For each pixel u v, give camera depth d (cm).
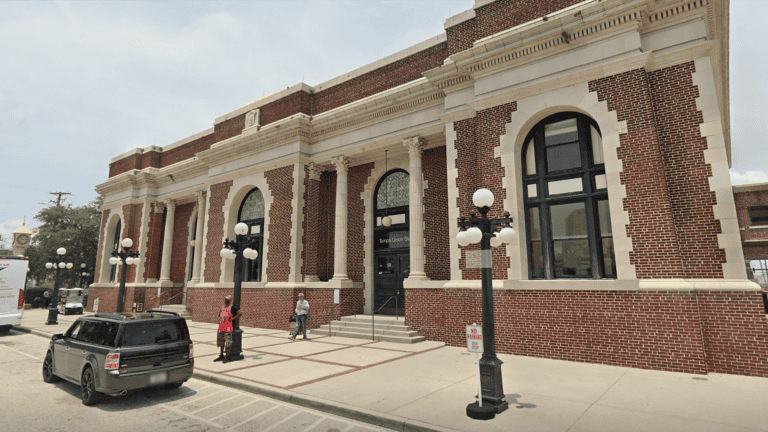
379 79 1683
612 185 1015
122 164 2953
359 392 733
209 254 2127
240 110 2120
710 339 871
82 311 2858
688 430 531
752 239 1702
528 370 897
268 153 1930
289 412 666
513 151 1181
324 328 1566
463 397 694
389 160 1764
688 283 895
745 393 703
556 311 1042
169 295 2562
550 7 1179
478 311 1177
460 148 1316
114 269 2902
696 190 930
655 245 942
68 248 4097
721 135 919
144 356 718
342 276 1658
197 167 2425
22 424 614
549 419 578
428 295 1376
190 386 838
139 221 2719
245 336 1512
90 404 707
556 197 1146
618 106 1031
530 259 1166
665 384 769
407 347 1221
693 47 963
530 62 1184
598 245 1070
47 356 895
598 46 1075
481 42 1275
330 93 1838
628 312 947
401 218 1736
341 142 1745
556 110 1151
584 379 812
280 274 1767
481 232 681
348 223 1856
